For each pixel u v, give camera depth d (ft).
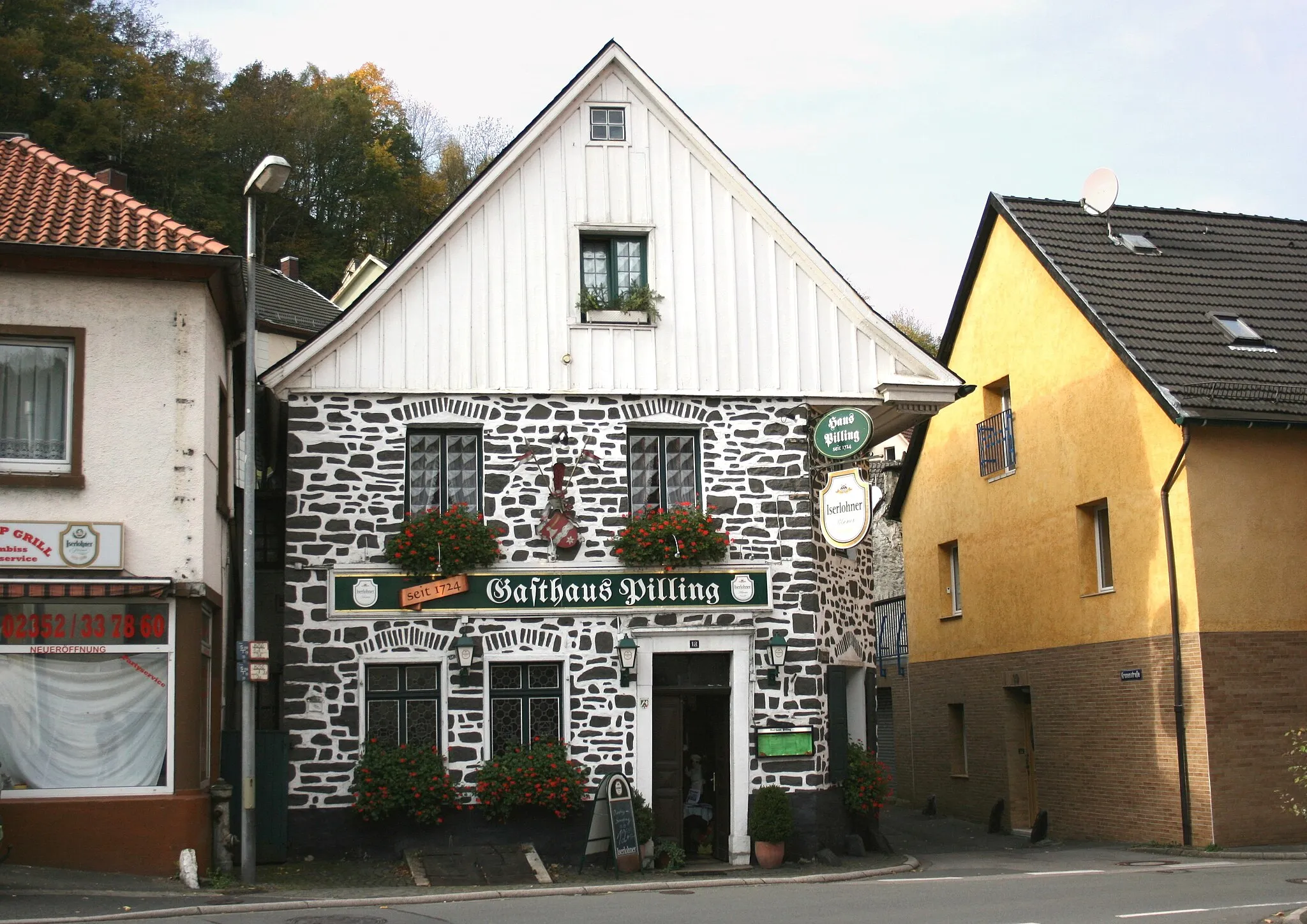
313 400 52.85
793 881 47.37
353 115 164.66
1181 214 72.90
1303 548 56.70
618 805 50.44
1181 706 55.36
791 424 56.39
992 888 42.63
